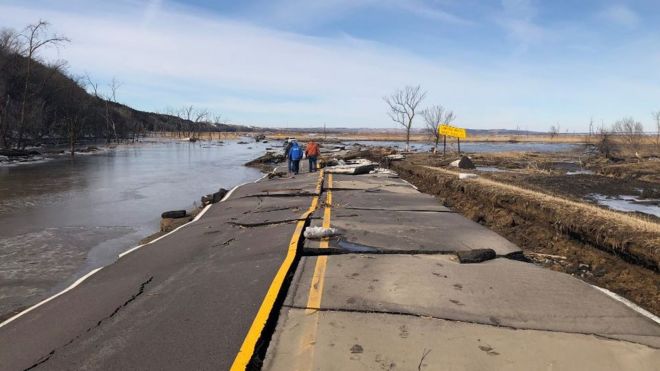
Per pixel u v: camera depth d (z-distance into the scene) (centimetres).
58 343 456
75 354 431
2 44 5450
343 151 4431
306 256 714
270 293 544
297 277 607
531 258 805
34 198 1833
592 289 569
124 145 8006
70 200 1794
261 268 640
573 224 859
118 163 3906
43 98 6675
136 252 816
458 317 480
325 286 570
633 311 506
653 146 4856
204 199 1585
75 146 6712
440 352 406
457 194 1499
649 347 424
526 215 1052
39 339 470
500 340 431
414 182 2091
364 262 671
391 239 802
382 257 698
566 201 1045
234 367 388
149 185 2327
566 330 455
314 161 2477
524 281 592
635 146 4781
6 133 5234
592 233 802
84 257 988
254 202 1332
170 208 1619
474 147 8012
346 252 724
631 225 773
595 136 6494
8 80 5547
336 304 513
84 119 7938
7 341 474
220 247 812
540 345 423
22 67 5744
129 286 617
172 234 970
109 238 1165
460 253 696
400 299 526
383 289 558
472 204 1332
